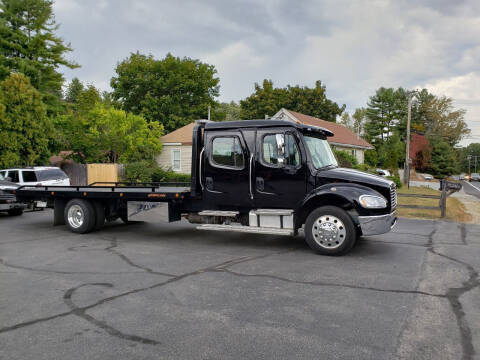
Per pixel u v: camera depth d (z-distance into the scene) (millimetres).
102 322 3996
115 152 25750
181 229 10016
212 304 4473
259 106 50531
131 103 41000
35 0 28328
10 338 3650
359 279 5410
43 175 14516
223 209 7895
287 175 7285
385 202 6625
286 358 3223
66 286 5191
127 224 10836
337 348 3391
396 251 7176
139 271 5922
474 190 36594
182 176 24438
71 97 67750
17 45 27344
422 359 3203
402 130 66812
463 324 3881
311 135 7586
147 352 3354
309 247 7617
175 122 39406
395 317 4059
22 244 8117
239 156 7680
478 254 6922
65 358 3268
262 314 4164
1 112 19016
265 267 6102
